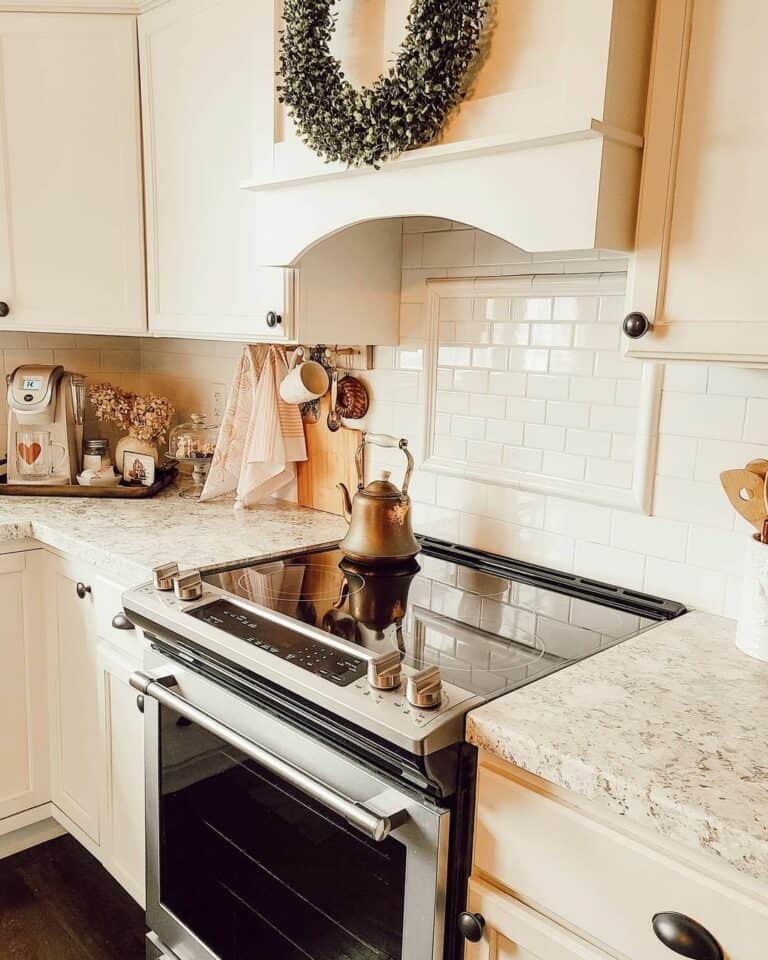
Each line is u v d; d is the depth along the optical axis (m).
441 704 1.03
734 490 1.22
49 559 1.95
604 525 1.52
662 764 0.89
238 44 1.65
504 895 1.01
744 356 1.02
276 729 1.19
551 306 1.55
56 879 2.05
